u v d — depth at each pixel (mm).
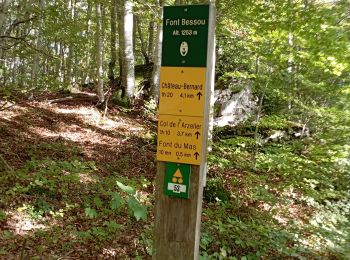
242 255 4965
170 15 2453
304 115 12156
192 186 2512
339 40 7176
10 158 8391
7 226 5637
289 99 10789
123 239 5785
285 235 5262
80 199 7039
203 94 2438
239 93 13984
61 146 10047
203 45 2412
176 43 2459
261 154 10406
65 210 6496
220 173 9289
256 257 4832
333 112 9109
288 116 12273
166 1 12773
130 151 10969
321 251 5375
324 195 8008
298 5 7648
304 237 5711
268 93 12086
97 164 9391
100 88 15070
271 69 11125
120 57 16953
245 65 14328
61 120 12727
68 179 7520
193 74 2443
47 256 4922
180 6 2430
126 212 6742
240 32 11820
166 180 2562
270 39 8688
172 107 2500
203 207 7449
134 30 20578
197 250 2596
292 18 7457
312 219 6867
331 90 9344
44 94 15953
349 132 8508
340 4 7469
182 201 2547
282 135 12406
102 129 12672
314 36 7387
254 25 8625
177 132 2506
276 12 7660
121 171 9289
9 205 6285
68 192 7211
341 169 8438
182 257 2570
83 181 7812
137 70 18422
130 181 8148
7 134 10047
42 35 9008
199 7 2402
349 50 7223
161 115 2527
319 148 8773
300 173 8344
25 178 7230
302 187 8203
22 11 8469
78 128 12297
